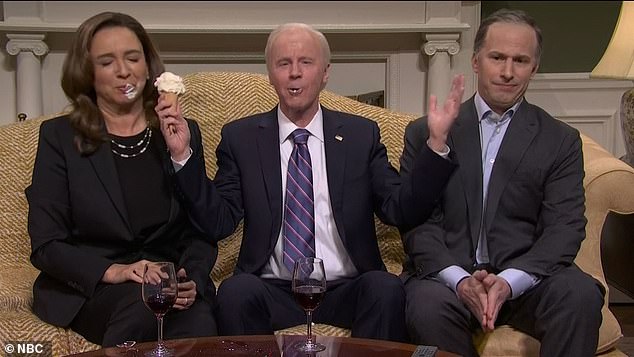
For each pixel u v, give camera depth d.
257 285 2.10
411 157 2.27
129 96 2.15
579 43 3.71
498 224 2.19
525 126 2.21
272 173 2.26
